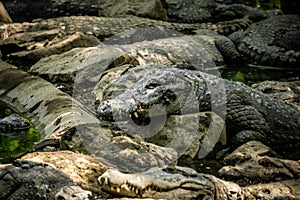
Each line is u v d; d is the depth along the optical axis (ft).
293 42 89.04
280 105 59.11
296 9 109.09
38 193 38.42
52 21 89.92
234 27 101.50
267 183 46.55
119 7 106.73
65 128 52.70
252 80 80.94
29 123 59.82
